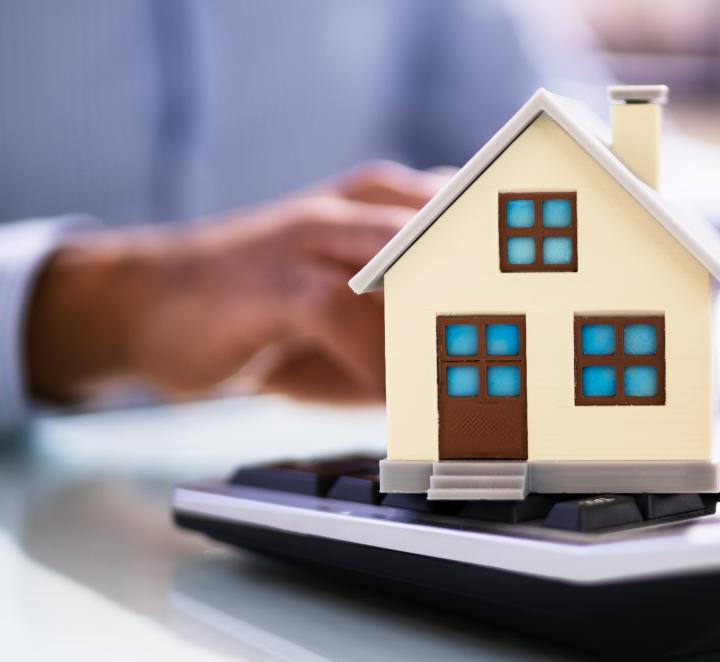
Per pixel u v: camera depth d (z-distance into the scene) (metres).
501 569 0.47
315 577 0.65
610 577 0.43
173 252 1.38
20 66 2.20
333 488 0.64
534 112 0.54
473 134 2.36
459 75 2.37
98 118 2.24
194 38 2.29
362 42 2.40
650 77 2.76
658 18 2.74
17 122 2.20
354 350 1.09
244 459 1.15
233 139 2.35
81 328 1.40
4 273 1.36
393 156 2.40
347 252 1.14
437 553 0.51
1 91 2.20
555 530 0.49
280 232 1.24
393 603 0.59
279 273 1.23
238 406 1.67
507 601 0.48
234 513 0.67
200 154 2.30
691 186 1.59
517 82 2.35
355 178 1.32
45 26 2.22
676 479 0.53
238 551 0.70
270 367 1.39
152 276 1.38
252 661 0.49
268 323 1.26
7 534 0.80
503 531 0.49
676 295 0.54
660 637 0.45
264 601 0.60
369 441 1.23
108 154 2.25
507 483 0.53
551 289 0.55
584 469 0.54
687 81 2.77
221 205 2.33
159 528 0.82
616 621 0.44
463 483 0.54
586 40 2.64
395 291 0.57
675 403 0.54
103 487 1.01
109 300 1.39
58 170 2.22
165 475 1.07
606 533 0.47
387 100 2.40
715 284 0.55
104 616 0.57
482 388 0.56
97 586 0.64
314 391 1.38
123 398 1.66
